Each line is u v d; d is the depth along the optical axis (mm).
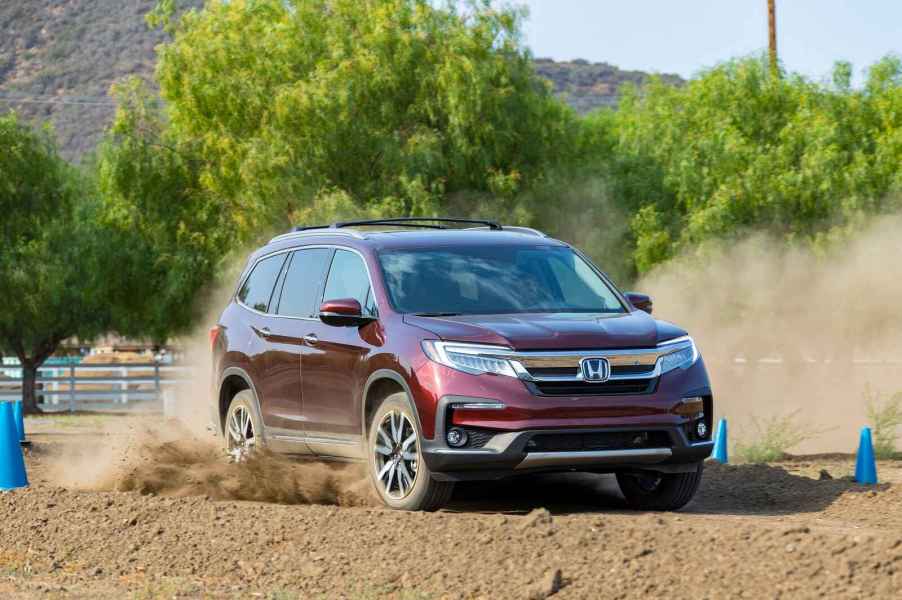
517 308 18953
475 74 61406
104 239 79188
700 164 65938
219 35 65688
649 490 19406
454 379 17281
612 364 17453
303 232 22391
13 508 20344
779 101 68188
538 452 17062
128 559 17062
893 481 23188
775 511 19281
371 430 18656
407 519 16625
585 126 74562
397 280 19266
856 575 13211
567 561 14602
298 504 20656
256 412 21766
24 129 82312
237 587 15203
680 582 13703
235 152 63562
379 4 64875
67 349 92438
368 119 63031
